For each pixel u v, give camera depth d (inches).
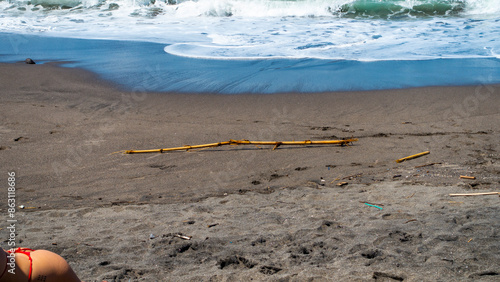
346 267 120.7
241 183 206.2
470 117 306.2
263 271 120.3
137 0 768.3
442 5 698.2
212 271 121.3
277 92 370.0
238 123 298.8
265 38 559.8
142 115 315.3
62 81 396.2
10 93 358.9
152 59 472.1
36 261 66.9
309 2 721.0
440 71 418.9
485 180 197.8
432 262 121.6
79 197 190.5
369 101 346.6
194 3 733.9
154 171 220.7
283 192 193.2
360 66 440.1
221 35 580.1
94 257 131.8
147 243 141.0
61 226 158.4
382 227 148.7
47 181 206.7
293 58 470.6
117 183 205.9
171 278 117.4
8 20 677.3
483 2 695.7
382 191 189.9
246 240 142.5
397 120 304.5
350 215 162.6
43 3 775.1
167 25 649.0
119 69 435.2
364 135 274.7
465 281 110.6
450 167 219.5
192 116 313.9
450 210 161.8
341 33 577.0
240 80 400.8
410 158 235.1
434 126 290.2
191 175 215.9
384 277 114.2
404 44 520.7
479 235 138.1
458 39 535.5
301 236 144.5
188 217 165.8
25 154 239.1
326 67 438.6
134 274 120.4
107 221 163.0
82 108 327.9
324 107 333.7
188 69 433.4
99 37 576.7
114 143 258.8
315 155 242.1
